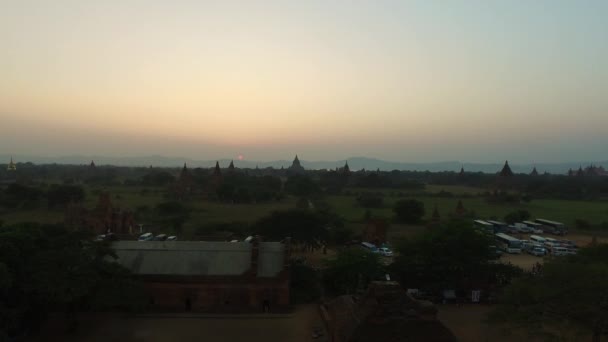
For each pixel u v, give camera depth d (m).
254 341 43.56
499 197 193.38
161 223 112.06
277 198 181.38
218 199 175.88
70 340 43.31
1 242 41.88
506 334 43.09
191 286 52.09
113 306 49.38
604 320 37.41
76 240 49.56
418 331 33.19
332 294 58.94
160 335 44.88
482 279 59.34
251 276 52.16
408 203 130.38
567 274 41.34
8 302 40.56
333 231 99.88
